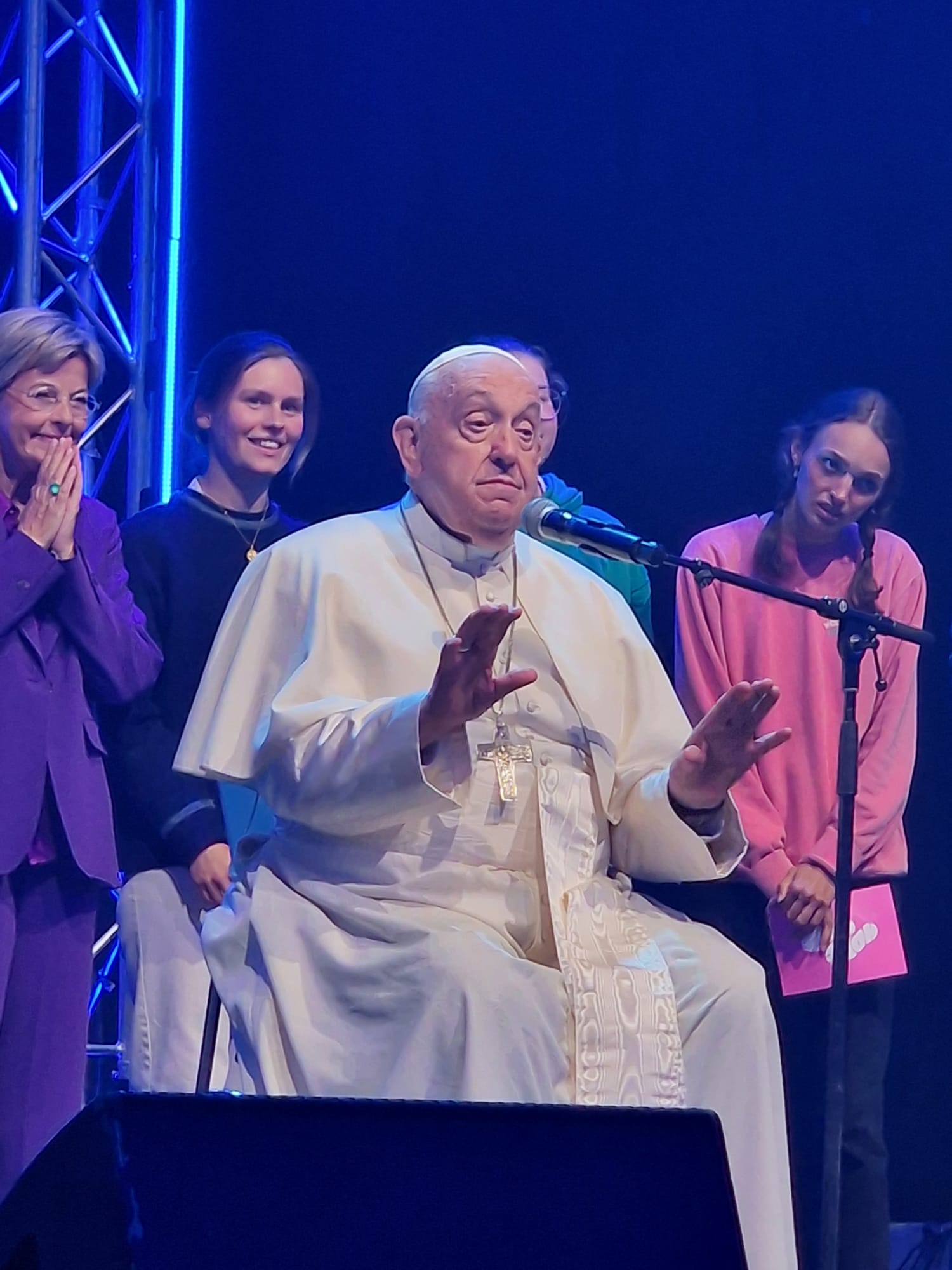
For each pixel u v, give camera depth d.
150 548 11.85
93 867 10.26
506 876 8.96
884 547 12.41
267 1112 5.36
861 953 11.66
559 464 16.95
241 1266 5.53
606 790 9.34
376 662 9.20
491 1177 5.36
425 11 16.72
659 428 16.86
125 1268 5.53
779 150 16.81
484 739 9.07
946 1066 15.78
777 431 16.75
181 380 16.12
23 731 10.15
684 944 9.02
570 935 8.77
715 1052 8.80
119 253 15.78
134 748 11.36
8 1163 10.12
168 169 15.27
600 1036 8.50
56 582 10.38
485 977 8.32
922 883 15.93
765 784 11.96
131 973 11.15
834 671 12.03
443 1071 8.27
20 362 10.47
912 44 16.62
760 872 11.69
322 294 16.72
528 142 16.89
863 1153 11.96
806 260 16.80
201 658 11.66
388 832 8.91
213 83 16.67
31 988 10.23
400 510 9.81
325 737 8.75
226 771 9.23
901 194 16.67
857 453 11.88
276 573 9.52
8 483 10.65
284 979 8.73
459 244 16.78
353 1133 5.36
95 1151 5.45
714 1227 5.27
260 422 12.07
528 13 16.78
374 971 8.54
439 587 9.50
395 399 16.69
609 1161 5.27
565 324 16.89
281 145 16.69
